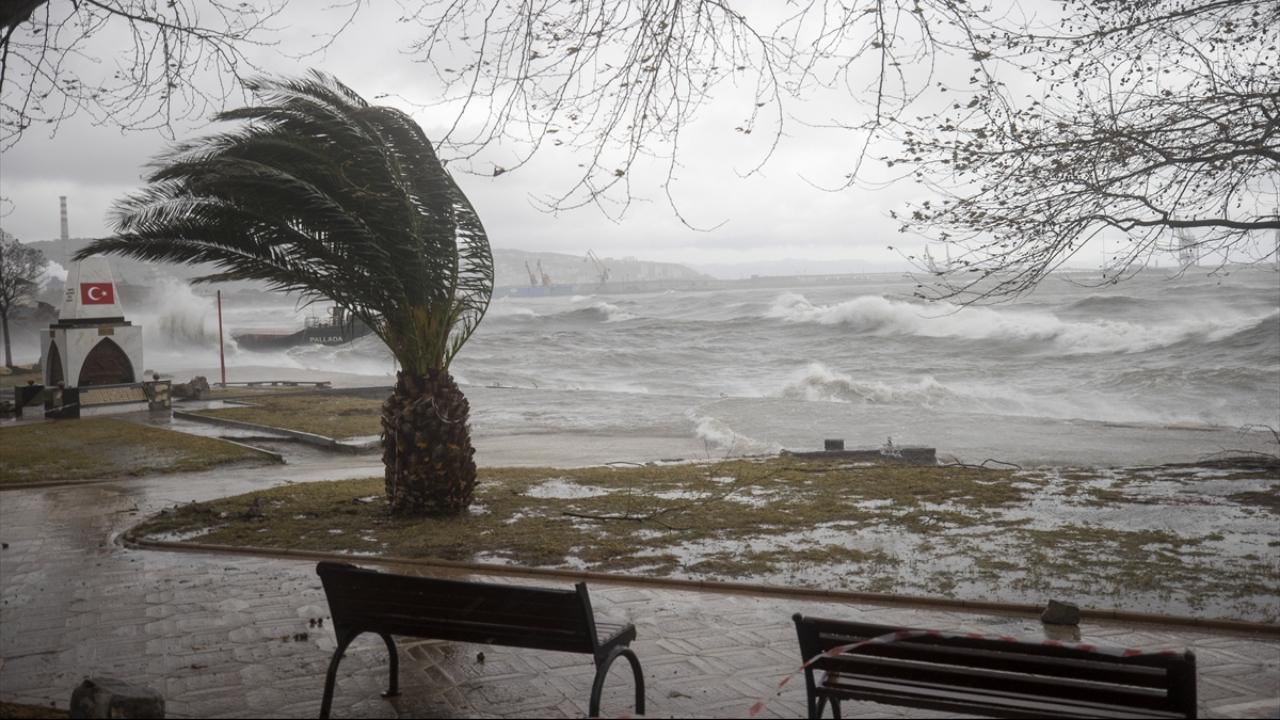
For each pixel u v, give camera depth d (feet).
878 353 175.01
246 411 99.45
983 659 13.87
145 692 15.66
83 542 37.45
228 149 37.11
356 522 39.27
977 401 110.73
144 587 29.43
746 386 141.38
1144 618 23.85
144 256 38.78
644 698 17.66
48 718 17.79
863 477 47.93
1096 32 26.58
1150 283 309.42
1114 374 127.54
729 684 19.74
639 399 112.78
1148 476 46.75
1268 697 18.60
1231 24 26.89
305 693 19.60
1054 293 289.53
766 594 27.35
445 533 36.47
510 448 75.05
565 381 155.53
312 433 80.89
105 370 99.71
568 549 33.30
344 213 36.22
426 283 39.04
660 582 28.68
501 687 19.72
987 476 47.91
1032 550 31.24
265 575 30.86
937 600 25.70
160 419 96.37
